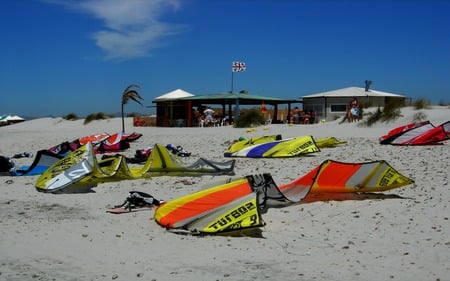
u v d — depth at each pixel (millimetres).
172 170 12688
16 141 27734
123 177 11727
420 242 6383
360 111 27000
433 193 9070
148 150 16016
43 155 13453
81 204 9164
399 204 8383
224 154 16391
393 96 37875
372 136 20516
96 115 45688
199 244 6527
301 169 12812
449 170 11211
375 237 6707
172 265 5672
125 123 40531
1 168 13102
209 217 7223
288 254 6094
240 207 7176
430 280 5094
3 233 7023
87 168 10953
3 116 73938
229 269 5527
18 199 9672
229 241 6672
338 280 5148
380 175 9016
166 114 36500
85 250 6250
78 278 5223
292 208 8453
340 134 21828
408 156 13914
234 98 34344
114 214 8305
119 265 5664
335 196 9219
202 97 35156
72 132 34656
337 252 6145
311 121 35219
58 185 10453
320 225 7414
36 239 6727
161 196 9852
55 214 8352
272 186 8289
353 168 8914
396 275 5262
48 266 5605
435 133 16375
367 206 8359
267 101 37812
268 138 17281
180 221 7328
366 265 5617
